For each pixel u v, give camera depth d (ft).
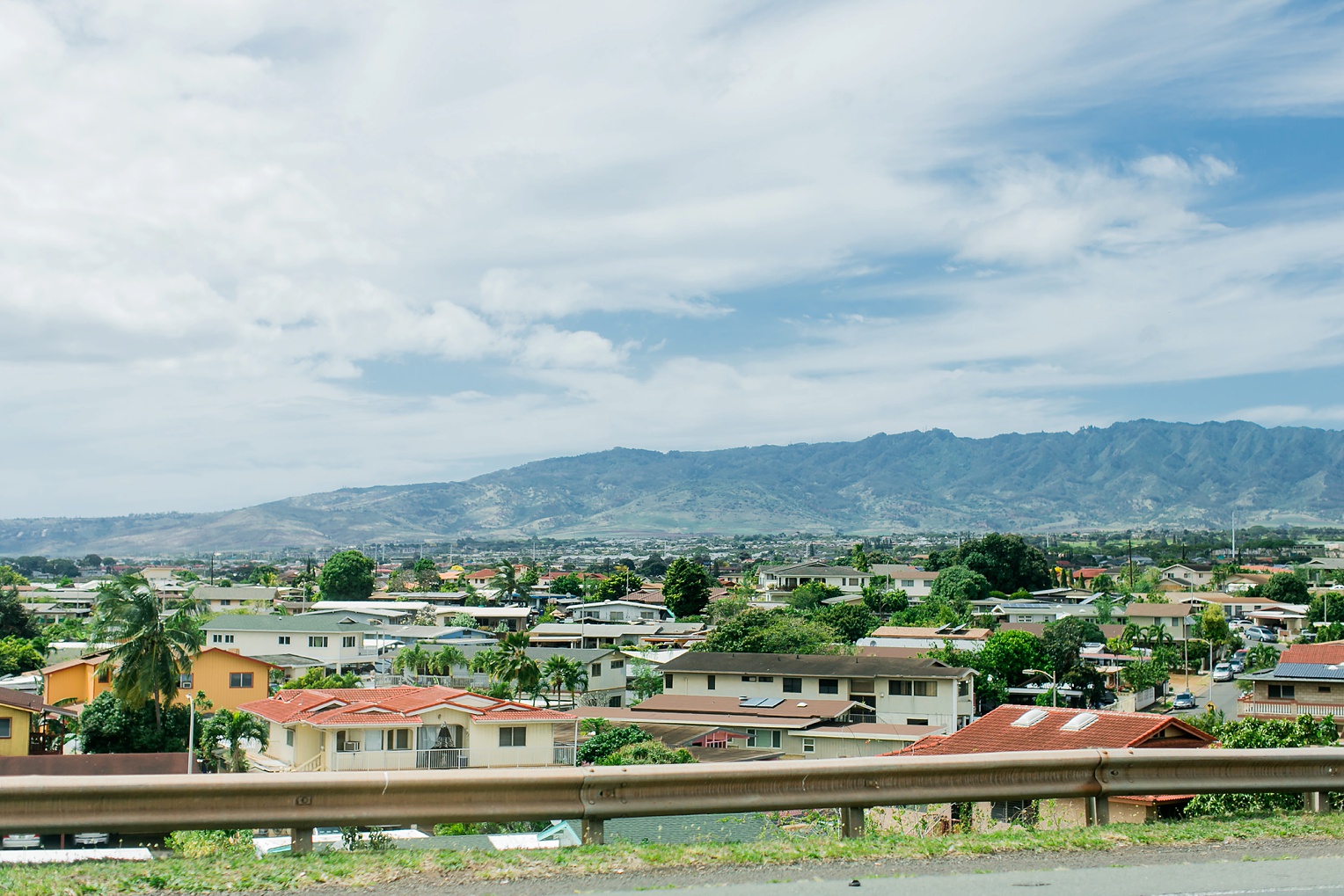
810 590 422.82
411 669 256.11
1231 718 199.11
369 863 29.32
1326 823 34.86
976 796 33.24
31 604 467.52
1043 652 240.12
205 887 27.40
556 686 213.46
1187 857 31.12
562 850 31.01
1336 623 333.21
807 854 30.99
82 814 27.20
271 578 639.76
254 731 150.71
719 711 172.45
